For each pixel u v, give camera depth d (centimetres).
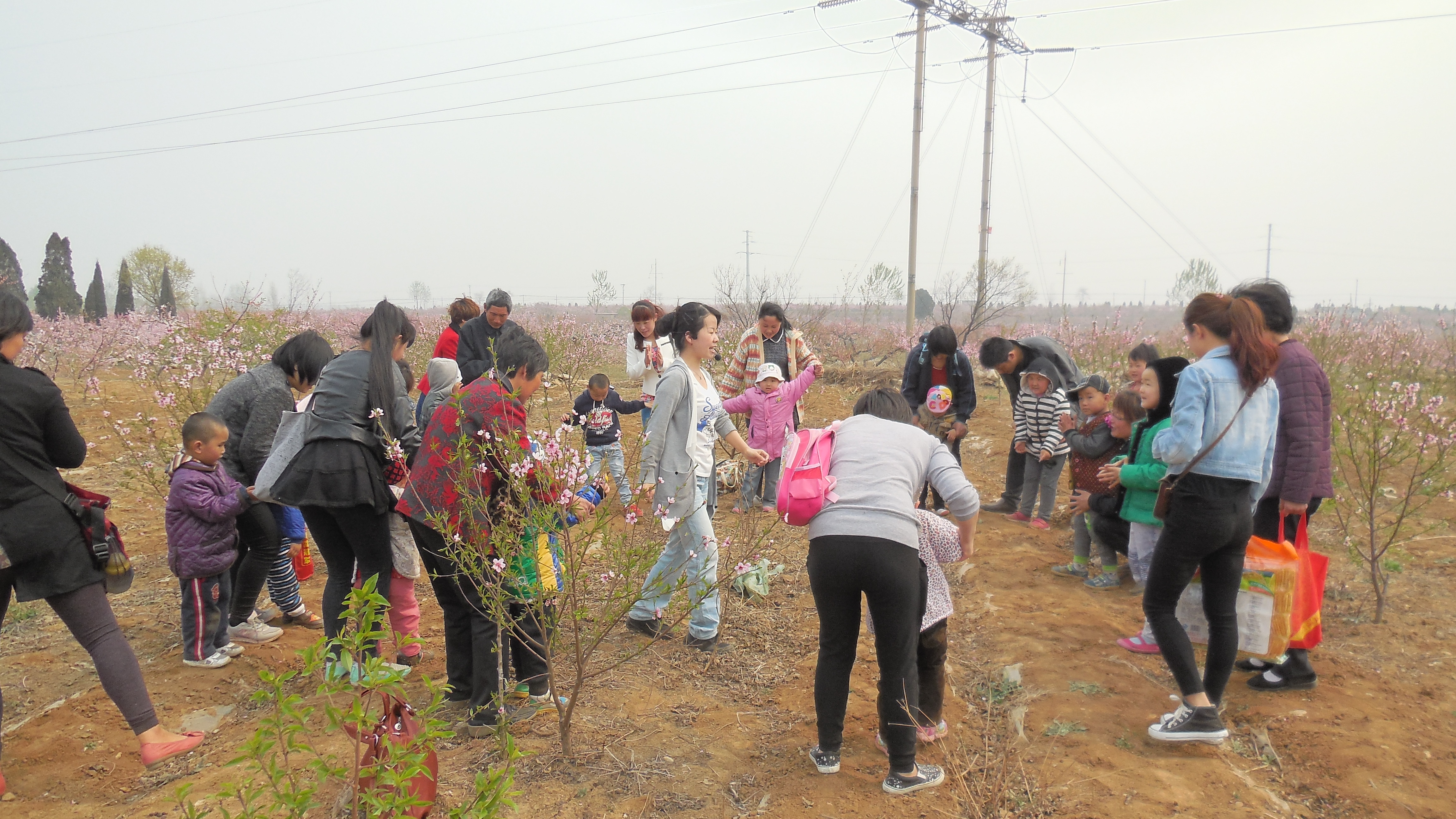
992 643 436
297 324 1318
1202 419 310
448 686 231
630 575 334
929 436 318
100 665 308
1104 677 387
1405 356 1045
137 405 984
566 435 338
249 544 414
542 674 364
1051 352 625
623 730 348
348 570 379
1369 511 450
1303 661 368
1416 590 477
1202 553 319
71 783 309
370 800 208
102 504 311
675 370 412
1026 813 285
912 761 298
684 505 412
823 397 1322
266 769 203
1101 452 495
